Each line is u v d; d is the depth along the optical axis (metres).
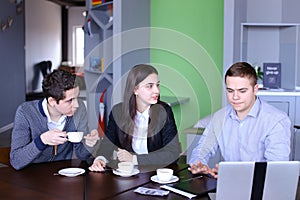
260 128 2.04
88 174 1.98
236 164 1.47
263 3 4.44
